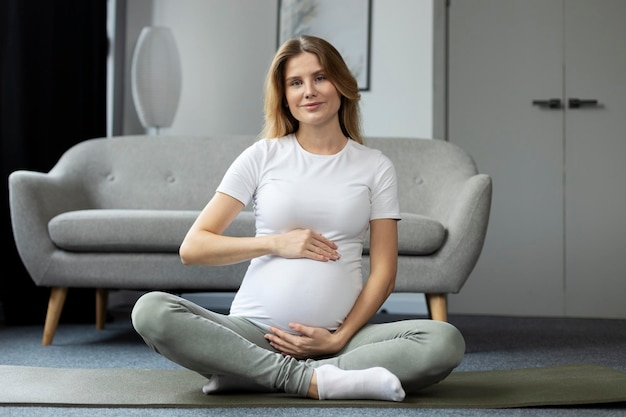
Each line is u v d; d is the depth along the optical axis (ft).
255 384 6.08
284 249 6.15
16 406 5.83
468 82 16.47
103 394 6.18
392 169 6.70
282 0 16.28
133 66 15.69
